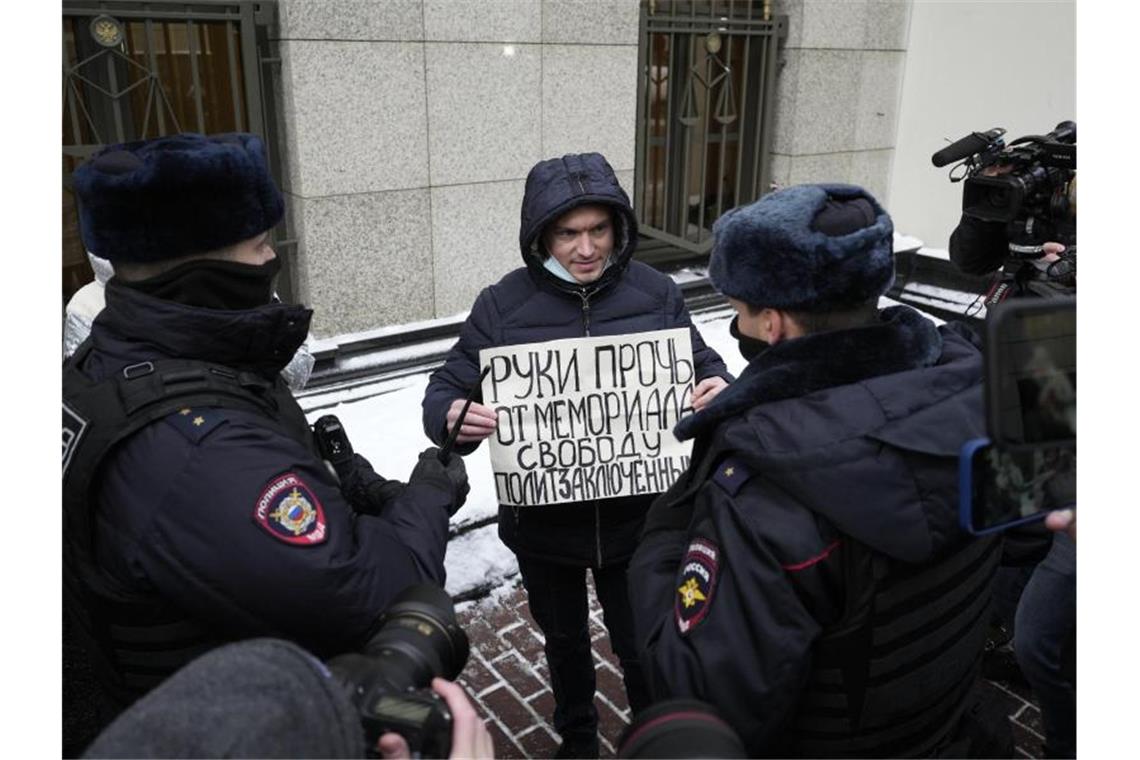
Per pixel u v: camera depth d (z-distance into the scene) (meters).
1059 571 1.86
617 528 2.25
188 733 0.62
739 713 1.14
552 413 2.20
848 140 6.48
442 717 0.88
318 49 4.23
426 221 4.80
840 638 1.17
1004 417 0.99
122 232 1.27
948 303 6.30
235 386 1.31
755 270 1.23
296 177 4.43
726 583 1.16
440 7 4.50
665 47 5.70
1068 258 2.54
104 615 1.27
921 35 6.41
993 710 1.51
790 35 6.04
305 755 0.66
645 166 5.78
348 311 4.72
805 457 1.12
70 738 1.81
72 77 3.94
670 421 2.24
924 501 1.11
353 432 4.20
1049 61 5.69
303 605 1.20
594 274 2.20
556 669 2.40
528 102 4.94
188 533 1.18
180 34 4.18
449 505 1.60
